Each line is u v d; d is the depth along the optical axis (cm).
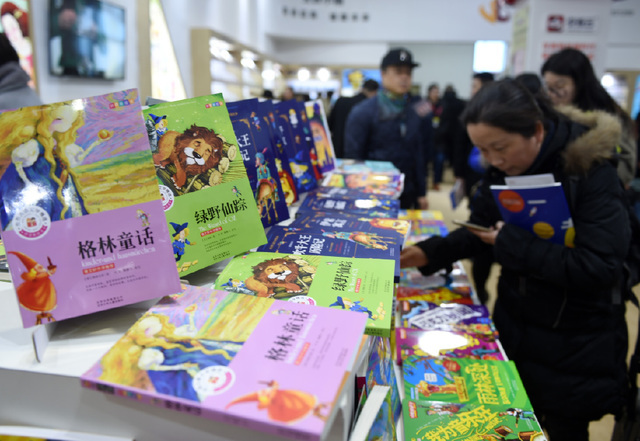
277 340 66
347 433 64
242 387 58
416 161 325
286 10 1198
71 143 72
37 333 66
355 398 73
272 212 123
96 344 70
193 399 57
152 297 75
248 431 59
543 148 137
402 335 137
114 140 74
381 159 304
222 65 751
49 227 71
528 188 128
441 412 101
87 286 72
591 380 144
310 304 78
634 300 152
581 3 511
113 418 64
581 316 141
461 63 1598
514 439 92
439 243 164
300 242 106
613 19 1127
